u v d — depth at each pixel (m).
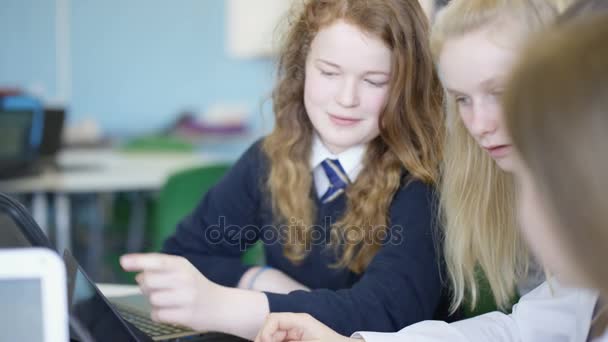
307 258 1.27
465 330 0.96
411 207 1.14
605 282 0.38
